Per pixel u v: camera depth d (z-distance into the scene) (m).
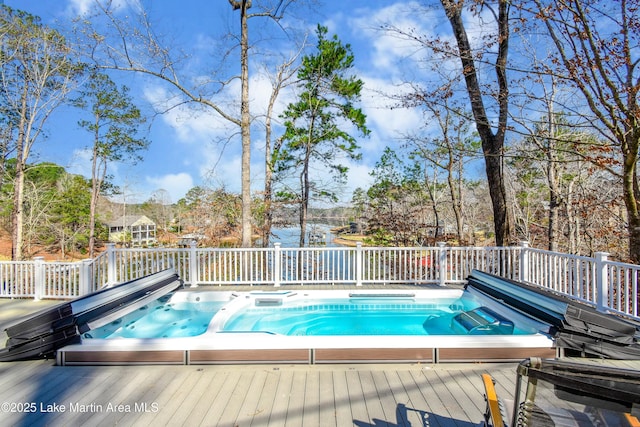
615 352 3.69
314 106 14.74
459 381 3.23
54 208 24.06
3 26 14.67
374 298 6.87
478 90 9.01
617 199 9.55
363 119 14.66
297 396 2.95
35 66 15.67
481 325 4.86
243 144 10.74
